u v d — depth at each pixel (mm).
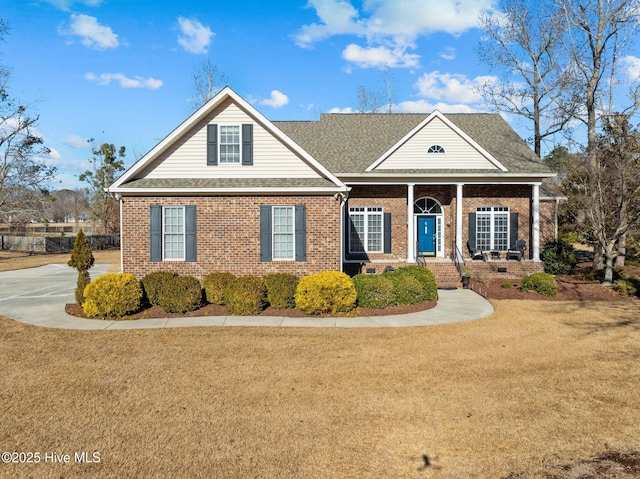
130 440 6184
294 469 5504
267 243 16906
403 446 6094
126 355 10016
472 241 22984
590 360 9867
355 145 23828
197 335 11727
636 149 19641
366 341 11258
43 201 44875
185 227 16859
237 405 7355
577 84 24125
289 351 10359
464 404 7477
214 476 5336
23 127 41562
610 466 5633
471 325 13031
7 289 20312
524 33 29484
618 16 22312
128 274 14375
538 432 6527
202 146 17547
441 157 21578
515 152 23219
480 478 5359
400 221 23094
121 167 62438
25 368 9117
